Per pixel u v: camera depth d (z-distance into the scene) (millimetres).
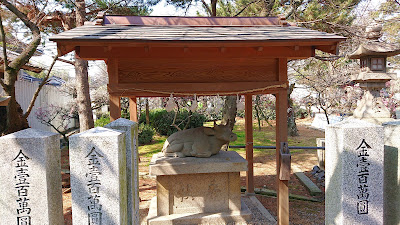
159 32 3281
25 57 4602
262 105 14750
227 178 4480
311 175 6762
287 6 7379
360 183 2705
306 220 4344
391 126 2939
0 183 2443
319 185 6027
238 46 3059
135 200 3100
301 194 5605
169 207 4402
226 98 7547
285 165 3578
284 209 3686
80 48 3129
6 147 2436
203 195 4461
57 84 13867
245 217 4359
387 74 3977
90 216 2488
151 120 13508
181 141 4426
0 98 3426
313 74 8734
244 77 3553
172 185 4406
